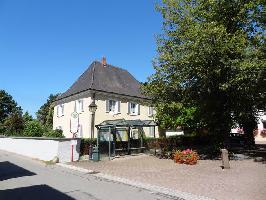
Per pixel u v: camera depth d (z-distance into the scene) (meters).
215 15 21.86
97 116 31.67
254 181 12.70
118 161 21.11
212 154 23.50
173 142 32.53
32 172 16.00
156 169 16.83
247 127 30.30
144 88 23.16
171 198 9.95
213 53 18.89
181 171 15.90
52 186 11.92
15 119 42.19
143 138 29.95
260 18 20.94
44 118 69.31
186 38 20.58
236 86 20.20
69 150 21.38
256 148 30.03
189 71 20.52
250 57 19.31
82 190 11.13
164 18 22.73
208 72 19.80
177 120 29.92
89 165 18.97
